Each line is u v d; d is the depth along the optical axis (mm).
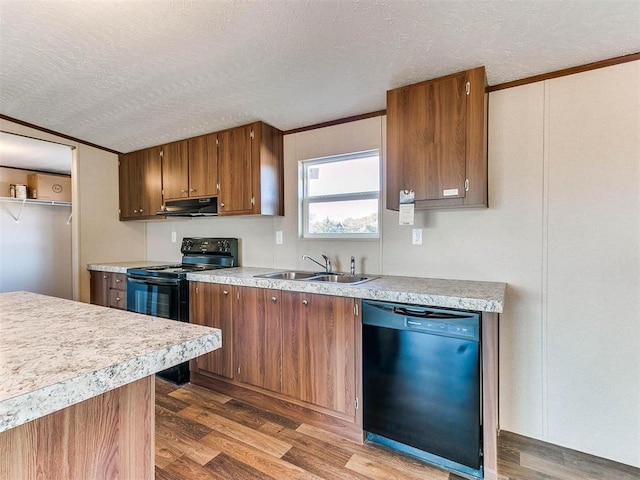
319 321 2051
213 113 2609
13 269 3855
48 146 3277
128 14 1542
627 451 1731
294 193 2902
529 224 1972
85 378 683
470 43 1669
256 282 2295
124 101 2455
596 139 1800
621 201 1747
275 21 1562
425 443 1703
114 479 905
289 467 1715
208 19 1561
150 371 810
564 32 1556
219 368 2520
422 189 1967
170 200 3295
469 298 1578
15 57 1907
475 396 1579
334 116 2617
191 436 1979
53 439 795
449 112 1910
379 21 1544
